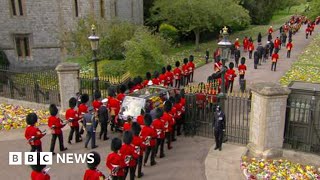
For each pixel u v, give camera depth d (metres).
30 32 31.86
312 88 12.19
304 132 12.16
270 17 58.84
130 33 29.14
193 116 14.71
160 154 12.55
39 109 18.36
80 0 33.25
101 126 13.95
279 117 11.80
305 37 43.41
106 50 28.03
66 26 33.00
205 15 35.97
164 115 12.56
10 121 16.14
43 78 19.58
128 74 23.08
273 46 33.09
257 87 11.88
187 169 11.62
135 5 39.44
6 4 30.44
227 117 15.53
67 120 13.54
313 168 11.14
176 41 41.97
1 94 20.56
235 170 11.48
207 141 14.11
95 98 14.62
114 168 9.63
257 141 12.13
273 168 11.09
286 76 24.61
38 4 31.75
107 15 35.16
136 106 13.96
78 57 30.86
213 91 16.66
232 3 37.75
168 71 20.34
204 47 41.06
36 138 11.77
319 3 37.38
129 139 9.91
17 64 31.73
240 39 43.78
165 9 37.53
